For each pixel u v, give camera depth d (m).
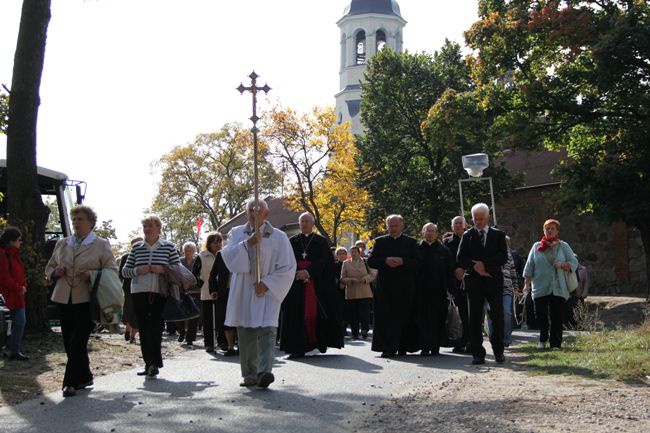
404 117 46.19
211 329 14.11
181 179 67.69
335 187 47.41
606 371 9.58
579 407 7.10
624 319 22.34
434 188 43.81
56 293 8.73
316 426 6.65
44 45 15.14
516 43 28.25
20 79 14.95
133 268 10.02
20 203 14.85
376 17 79.38
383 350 12.89
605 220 26.64
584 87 27.88
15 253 11.76
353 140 48.38
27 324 14.59
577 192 27.48
